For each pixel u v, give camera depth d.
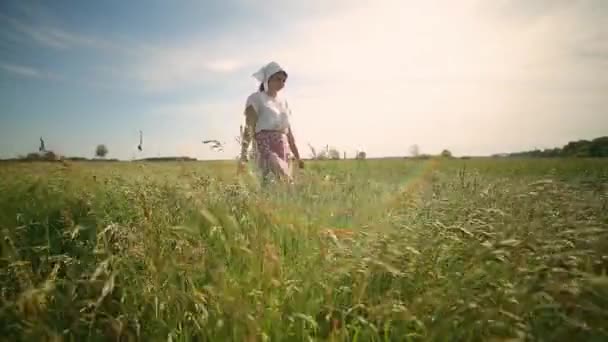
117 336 1.72
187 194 3.17
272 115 5.30
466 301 1.75
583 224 2.56
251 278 2.13
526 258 2.00
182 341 1.83
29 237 2.77
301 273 2.26
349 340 1.77
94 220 2.92
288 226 2.94
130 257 2.03
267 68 5.48
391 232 2.60
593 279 1.62
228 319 1.81
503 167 11.52
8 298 1.82
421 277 2.16
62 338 1.68
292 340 1.86
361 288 2.03
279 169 5.09
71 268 2.04
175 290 1.92
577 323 1.57
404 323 1.83
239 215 3.03
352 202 4.23
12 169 5.05
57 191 3.80
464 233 2.47
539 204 3.16
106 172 4.50
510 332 1.61
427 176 6.93
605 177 5.67
